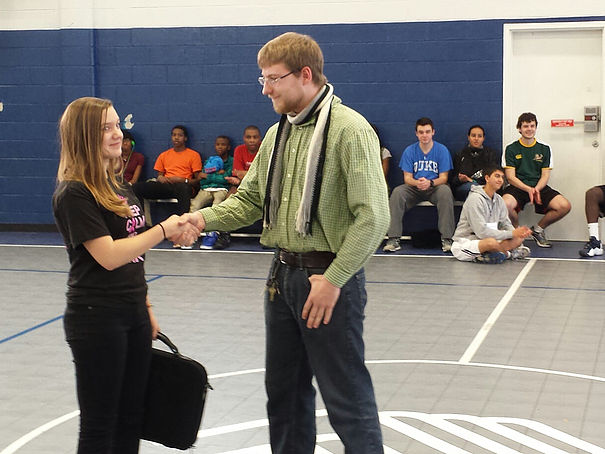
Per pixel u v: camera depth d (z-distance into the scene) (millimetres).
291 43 2934
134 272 3033
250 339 5859
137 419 3127
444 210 9844
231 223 3320
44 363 5289
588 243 9383
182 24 11109
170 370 3125
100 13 11305
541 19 10172
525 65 10367
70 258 3006
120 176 3188
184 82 11180
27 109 11633
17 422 4211
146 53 11242
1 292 7582
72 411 4375
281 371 3188
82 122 2908
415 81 10562
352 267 2865
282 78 2930
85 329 2934
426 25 10461
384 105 10664
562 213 9891
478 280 8031
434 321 6367
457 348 5582
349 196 2914
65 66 11391
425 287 7711
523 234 8867
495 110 10406
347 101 10750
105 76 11398
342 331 2977
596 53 10156
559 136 10320
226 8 10977
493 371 5039
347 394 3006
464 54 10406
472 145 10219
